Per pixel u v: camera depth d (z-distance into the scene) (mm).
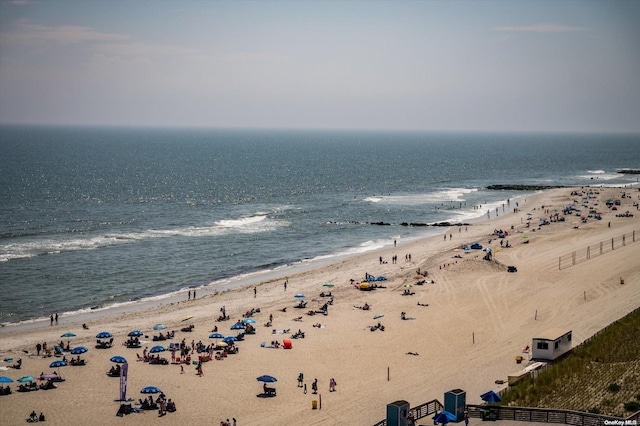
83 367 63656
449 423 45969
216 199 190000
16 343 70438
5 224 137875
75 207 165750
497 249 117188
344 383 60031
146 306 87250
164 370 63438
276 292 93875
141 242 125688
